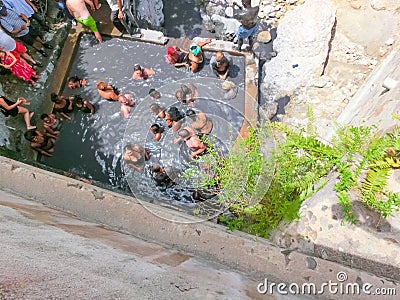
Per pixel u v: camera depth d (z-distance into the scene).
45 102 7.15
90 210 4.47
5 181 4.77
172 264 3.40
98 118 6.99
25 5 6.67
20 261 2.33
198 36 7.25
